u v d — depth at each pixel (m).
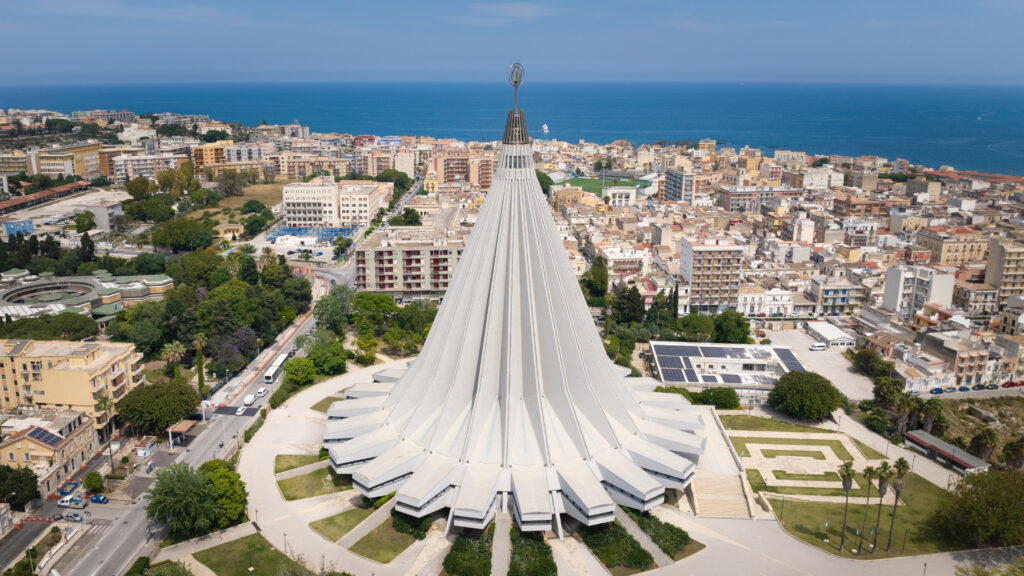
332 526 122.94
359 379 188.50
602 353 140.50
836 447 157.00
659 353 199.75
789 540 122.81
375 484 124.44
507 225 136.12
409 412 139.25
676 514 129.25
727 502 132.62
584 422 133.62
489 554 114.19
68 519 125.69
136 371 168.12
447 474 123.56
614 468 125.88
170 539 119.06
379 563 113.50
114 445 153.25
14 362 149.25
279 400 171.62
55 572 111.81
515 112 136.88
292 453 148.50
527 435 129.50
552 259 135.62
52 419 144.75
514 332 133.00
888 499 136.50
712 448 151.50
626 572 112.75
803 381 169.38
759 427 166.25
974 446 153.50
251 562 113.31
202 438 156.25
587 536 119.25
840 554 119.25
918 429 164.12
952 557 119.12
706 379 186.38
